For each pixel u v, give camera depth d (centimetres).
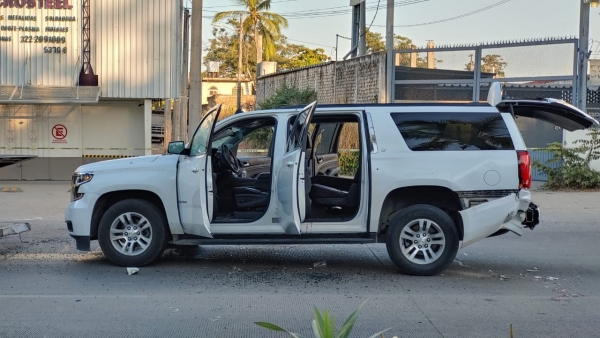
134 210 777
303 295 677
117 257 782
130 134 2033
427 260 760
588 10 1920
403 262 759
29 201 1512
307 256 883
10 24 1922
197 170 748
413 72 2244
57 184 1906
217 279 745
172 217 763
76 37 1942
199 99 1842
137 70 1967
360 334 549
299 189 710
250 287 710
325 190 784
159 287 705
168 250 911
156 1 1966
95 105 2012
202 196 745
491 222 746
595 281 750
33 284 712
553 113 793
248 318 594
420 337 543
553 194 1662
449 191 751
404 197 775
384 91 2289
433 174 741
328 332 291
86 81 1934
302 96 2945
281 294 681
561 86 2005
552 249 948
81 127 2011
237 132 816
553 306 641
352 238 757
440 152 748
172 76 1981
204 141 756
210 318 593
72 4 1936
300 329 561
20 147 1981
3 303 638
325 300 658
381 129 754
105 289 694
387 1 2278
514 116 800
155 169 770
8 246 936
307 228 748
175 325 572
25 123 1981
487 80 2102
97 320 585
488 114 763
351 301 655
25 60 1933
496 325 578
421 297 672
